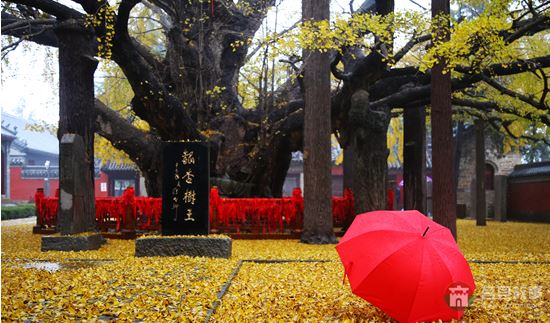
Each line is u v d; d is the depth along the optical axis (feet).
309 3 46.37
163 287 25.00
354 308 21.42
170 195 38.91
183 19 57.62
